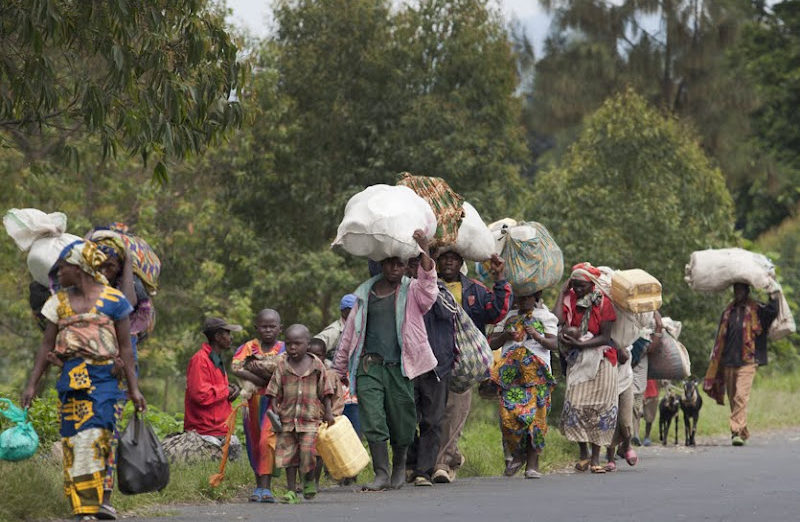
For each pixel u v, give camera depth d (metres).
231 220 74.25
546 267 35.97
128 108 32.81
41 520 23.11
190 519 23.91
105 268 24.41
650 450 49.44
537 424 35.84
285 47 77.38
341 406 30.56
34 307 28.41
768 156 126.69
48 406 38.44
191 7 32.66
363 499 28.64
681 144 70.62
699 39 118.50
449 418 34.78
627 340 37.66
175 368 75.75
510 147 77.06
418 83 75.69
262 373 29.31
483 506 26.11
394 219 30.31
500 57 75.81
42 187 62.12
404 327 30.83
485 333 34.78
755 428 62.22
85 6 31.58
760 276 50.75
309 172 76.06
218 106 33.97
